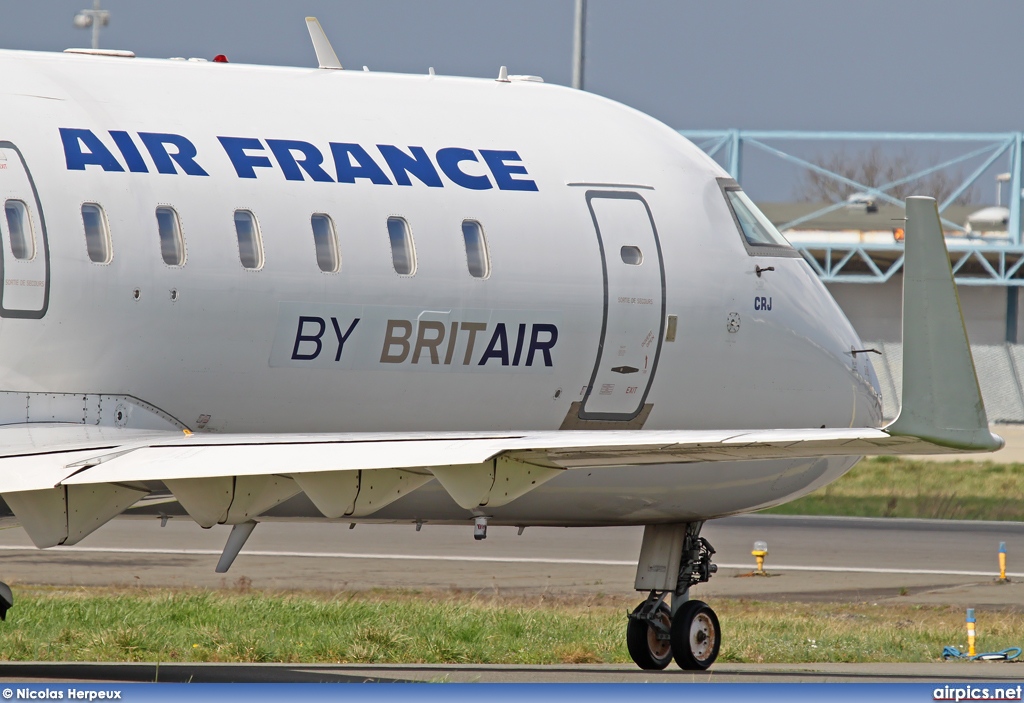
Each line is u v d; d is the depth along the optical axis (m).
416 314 42.56
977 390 27.42
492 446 30.14
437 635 55.69
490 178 45.09
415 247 42.72
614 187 47.69
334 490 32.69
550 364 45.53
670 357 48.06
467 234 43.91
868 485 146.00
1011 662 57.19
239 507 35.12
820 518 121.88
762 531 111.56
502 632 58.19
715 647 51.28
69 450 34.25
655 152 49.75
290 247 40.50
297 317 40.47
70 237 37.50
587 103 50.12
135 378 38.56
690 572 51.22
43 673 43.66
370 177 42.56
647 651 50.25
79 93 39.47
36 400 37.41
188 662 48.81
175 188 39.19
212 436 35.28
